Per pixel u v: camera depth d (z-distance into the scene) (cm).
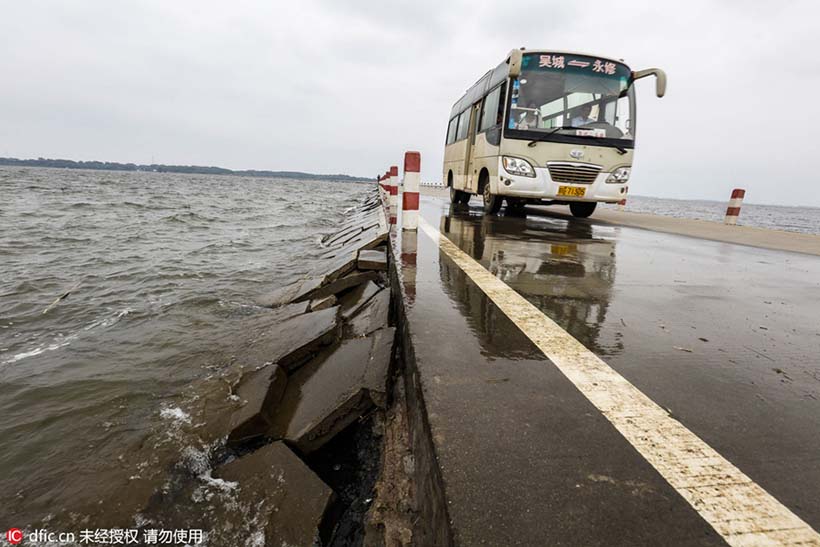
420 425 166
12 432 293
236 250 1102
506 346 218
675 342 234
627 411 161
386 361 266
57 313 560
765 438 147
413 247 509
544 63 766
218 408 297
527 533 106
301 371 324
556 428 148
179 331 492
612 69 782
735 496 119
